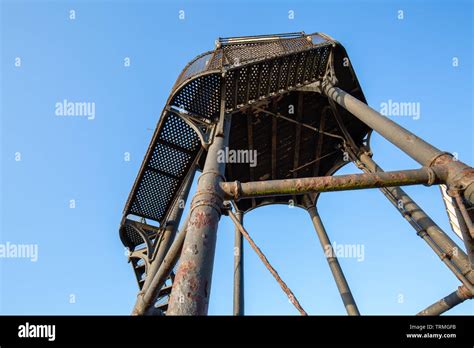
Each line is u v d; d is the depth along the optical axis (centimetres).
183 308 468
